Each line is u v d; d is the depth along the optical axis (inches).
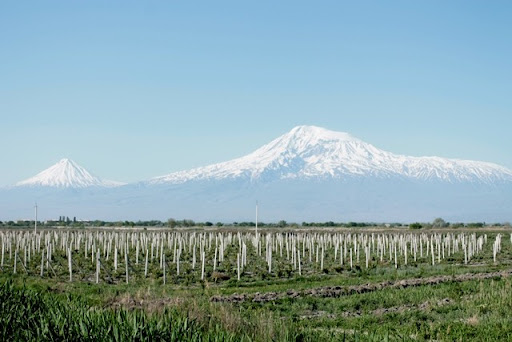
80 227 6407.5
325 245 3065.9
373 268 2041.1
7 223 7421.3
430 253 2773.1
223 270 1946.4
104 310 622.8
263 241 3479.3
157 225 7367.1
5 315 610.2
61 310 624.7
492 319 885.8
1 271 1803.6
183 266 2069.4
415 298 1159.6
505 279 1384.1
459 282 1408.7
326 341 689.0
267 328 682.8
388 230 5300.2
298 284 1514.5
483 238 3506.4
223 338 573.9
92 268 1977.1
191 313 717.9
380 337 711.7
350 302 1119.0
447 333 783.1
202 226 7052.2
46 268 1958.7
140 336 526.0
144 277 1738.4
